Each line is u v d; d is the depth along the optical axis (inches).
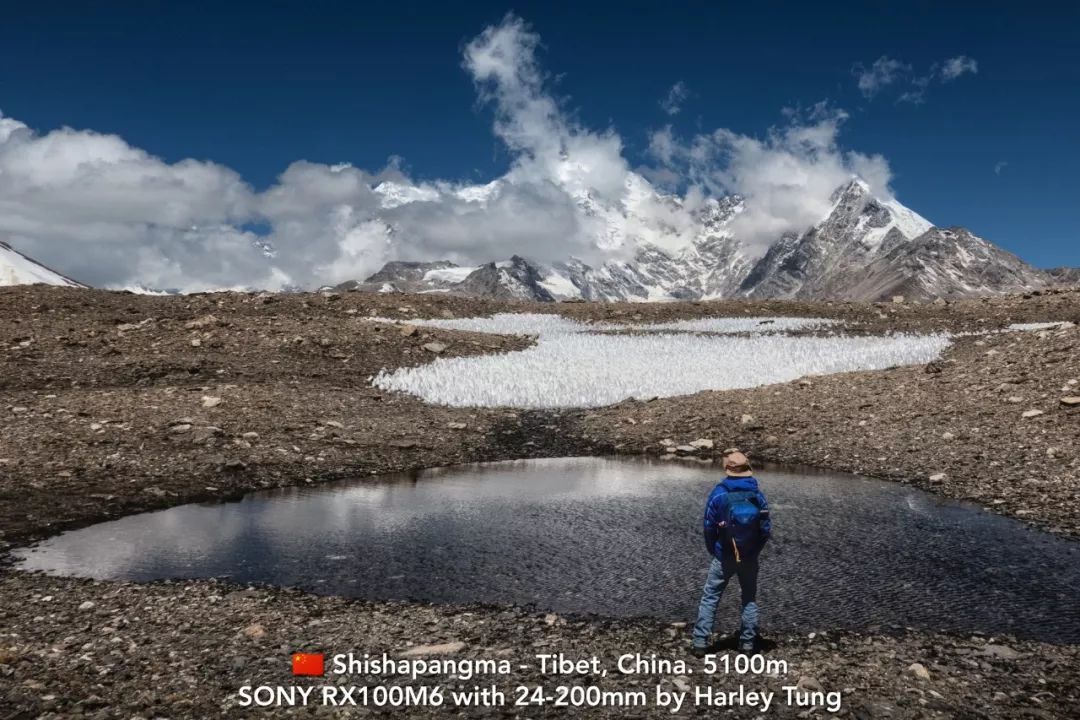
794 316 1882.4
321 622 365.1
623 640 347.9
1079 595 406.6
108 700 272.8
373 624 364.2
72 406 823.7
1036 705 283.3
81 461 671.8
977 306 1836.9
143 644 330.6
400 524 556.7
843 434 836.6
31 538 505.0
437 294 2101.4
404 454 809.5
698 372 1235.2
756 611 330.3
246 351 1160.8
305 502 622.2
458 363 1254.3
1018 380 879.7
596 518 575.8
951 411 839.7
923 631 359.9
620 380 1188.5
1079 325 1072.2
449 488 679.1
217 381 1025.5
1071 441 689.0
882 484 674.2
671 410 994.1
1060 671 315.0
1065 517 543.5
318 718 266.4
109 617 365.4
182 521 557.9
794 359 1309.1
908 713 275.1
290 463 737.6
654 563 469.7
